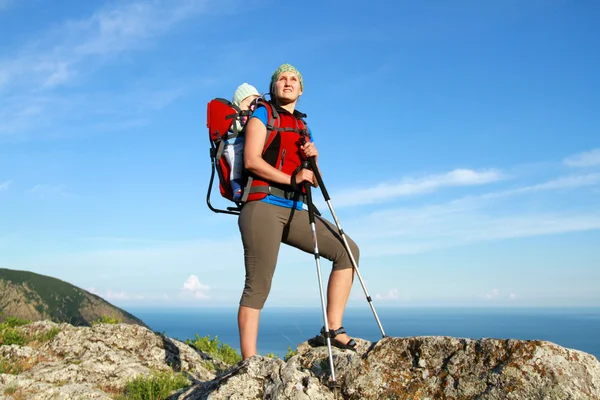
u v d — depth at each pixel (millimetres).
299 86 5480
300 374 4383
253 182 5035
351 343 5094
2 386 6082
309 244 5199
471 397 3916
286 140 5137
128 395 6258
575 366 3779
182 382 6590
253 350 5031
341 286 5242
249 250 5020
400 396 4121
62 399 5883
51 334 8570
